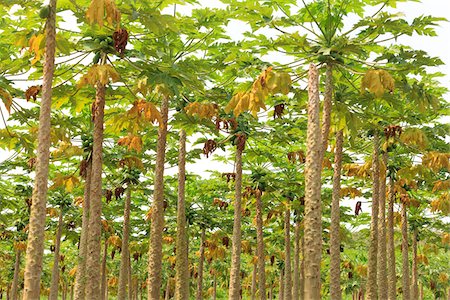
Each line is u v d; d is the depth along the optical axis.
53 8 11.18
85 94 15.94
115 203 38.16
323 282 55.31
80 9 12.23
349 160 23.89
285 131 22.64
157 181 17.06
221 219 34.16
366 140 23.27
